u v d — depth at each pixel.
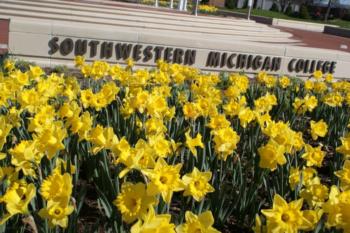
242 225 3.33
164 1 32.88
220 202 3.01
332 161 4.85
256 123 4.36
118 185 2.79
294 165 3.75
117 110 4.42
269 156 2.69
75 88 5.03
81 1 19.67
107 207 2.69
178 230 1.80
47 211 2.01
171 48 10.62
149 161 2.30
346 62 12.84
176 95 5.83
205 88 5.26
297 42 18.53
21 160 2.49
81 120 3.04
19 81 4.55
